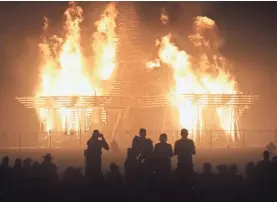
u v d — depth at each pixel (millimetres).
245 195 20875
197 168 36094
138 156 24812
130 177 24250
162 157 24297
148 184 22062
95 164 25891
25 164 23219
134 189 21875
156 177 22562
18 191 21797
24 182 21969
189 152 24406
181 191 21469
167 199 21109
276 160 23078
